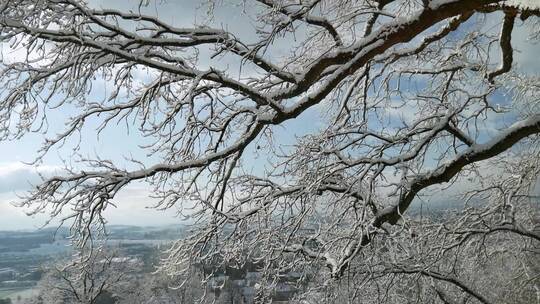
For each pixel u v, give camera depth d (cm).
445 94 949
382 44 588
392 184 709
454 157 692
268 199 769
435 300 1039
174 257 800
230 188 823
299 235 829
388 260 824
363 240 758
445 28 769
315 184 727
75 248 691
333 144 819
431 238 912
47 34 553
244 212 785
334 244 833
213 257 810
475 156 676
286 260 884
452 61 980
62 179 667
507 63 834
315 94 633
